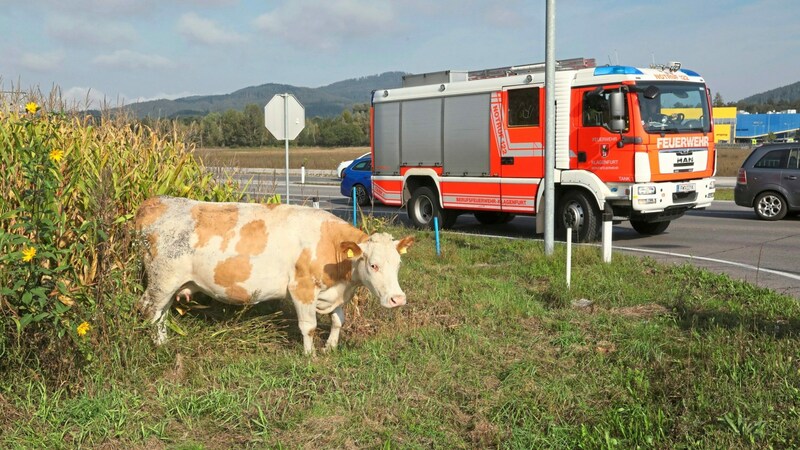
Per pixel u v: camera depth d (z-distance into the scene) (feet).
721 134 273.54
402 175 56.44
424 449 15.61
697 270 34.53
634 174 43.88
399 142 56.39
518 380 19.22
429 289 31.01
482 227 57.67
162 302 21.36
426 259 38.81
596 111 45.06
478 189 51.21
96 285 19.61
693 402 17.34
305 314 21.26
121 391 17.78
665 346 22.29
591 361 20.93
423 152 54.75
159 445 15.60
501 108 49.14
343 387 18.48
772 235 50.44
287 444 15.56
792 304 27.43
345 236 21.08
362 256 20.59
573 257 37.01
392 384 18.65
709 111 48.57
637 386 18.79
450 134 52.65
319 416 16.79
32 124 22.08
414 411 17.24
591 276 33.27
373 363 20.22
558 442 15.75
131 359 19.15
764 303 27.50
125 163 24.36
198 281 21.25
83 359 18.37
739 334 22.34
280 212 21.49
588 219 46.29
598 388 18.86
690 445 15.20
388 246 20.59
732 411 16.70
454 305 28.25
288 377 19.03
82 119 27.02
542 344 22.97
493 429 16.20
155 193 24.30
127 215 21.47
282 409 17.02
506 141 49.16
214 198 26.68
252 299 21.27
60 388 17.54
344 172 81.92
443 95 52.85
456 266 36.88
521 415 17.20
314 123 412.77
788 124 270.05
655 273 34.37
